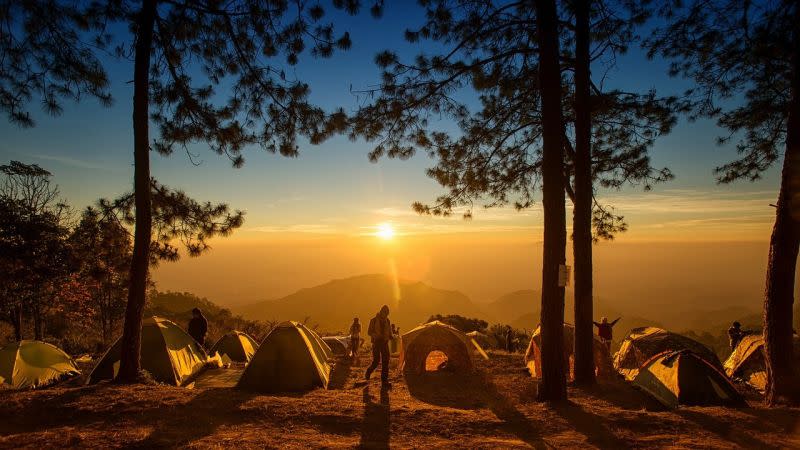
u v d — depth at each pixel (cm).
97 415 712
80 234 1015
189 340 1294
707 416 755
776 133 1140
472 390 1073
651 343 1266
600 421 730
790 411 783
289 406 781
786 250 885
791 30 912
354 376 1275
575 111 1096
